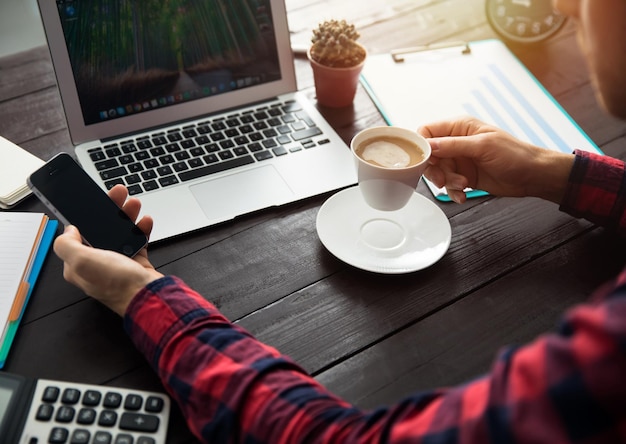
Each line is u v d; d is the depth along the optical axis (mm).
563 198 832
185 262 791
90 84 900
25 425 592
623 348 368
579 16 522
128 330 649
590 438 375
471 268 798
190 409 583
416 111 1025
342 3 1299
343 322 730
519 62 1142
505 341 716
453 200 875
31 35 1469
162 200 850
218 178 889
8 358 677
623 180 807
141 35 912
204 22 948
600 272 800
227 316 730
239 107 1011
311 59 998
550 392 388
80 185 746
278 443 531
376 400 655
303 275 783
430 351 704
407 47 1177
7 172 863
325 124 990
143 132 953
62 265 780
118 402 616
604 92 548
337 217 836
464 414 436
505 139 836
